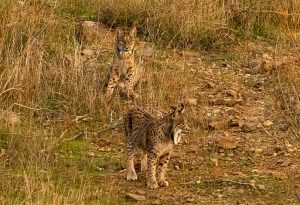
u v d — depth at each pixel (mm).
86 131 33906
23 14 42156
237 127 35312
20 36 40094
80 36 43750
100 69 40031
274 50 44719
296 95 37656
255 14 47594
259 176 30297
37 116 35156
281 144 33438
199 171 30844
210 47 44844
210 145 33156
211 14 45812
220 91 39594
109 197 27812
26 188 27125
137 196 27953
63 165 30484
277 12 46906
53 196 26828
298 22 47719
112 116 35656
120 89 38375
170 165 31312
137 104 36750
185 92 38281
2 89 35500
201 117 35812
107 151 32531
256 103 38375
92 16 46094
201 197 28312
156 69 40469
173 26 44938
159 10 45531
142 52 41531
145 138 29312
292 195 28547
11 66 36938
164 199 28125
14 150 30688
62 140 32562
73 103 36094
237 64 43406
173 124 28750
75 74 37281
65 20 45125
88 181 29219
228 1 47750
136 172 31016
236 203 27766
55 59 39312
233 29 46594
